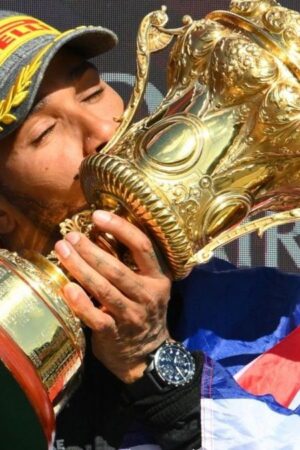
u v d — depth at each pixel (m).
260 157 2.62
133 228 2.54
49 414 2.44
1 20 2.88
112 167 2.53
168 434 2.70
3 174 2.79
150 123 2.66
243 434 2.66
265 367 2.88
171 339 2.79
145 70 2.77
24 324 2.45
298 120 2.58
